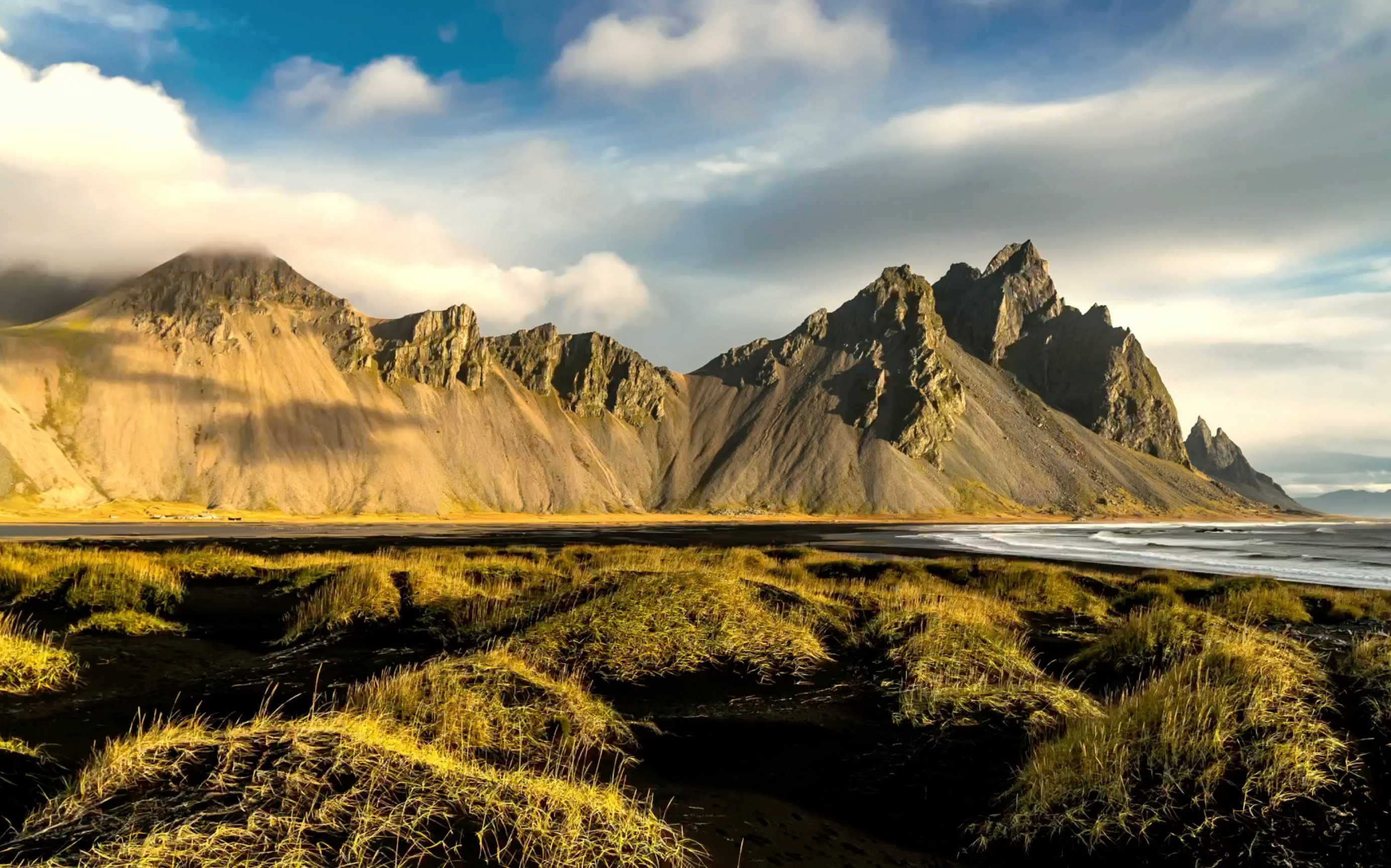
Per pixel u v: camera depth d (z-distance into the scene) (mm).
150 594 19594
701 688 12922
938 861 7211
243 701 11180
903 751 10148
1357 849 7129
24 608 18219
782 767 9531
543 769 8781
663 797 8359
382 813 6219
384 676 12383
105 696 11180
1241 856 7082
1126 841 7453
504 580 22156
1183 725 8820
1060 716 11336
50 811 6047
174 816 5898
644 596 15875
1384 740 9359
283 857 5430
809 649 15109
